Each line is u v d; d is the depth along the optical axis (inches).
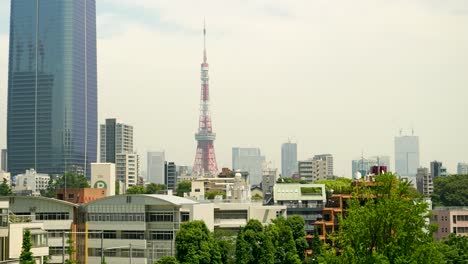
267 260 6727.4
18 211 7573.8
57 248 7445.9
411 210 3238.2
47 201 7559.1
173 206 7509.8
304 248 7559.1
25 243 4788.4
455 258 6373.0
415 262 3036.4
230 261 7130.9
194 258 6240.2
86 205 7751.0
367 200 3447.3
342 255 3208.7
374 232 3211.1
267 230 7313.0
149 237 7573.8
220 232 7785.4
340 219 3376.0
